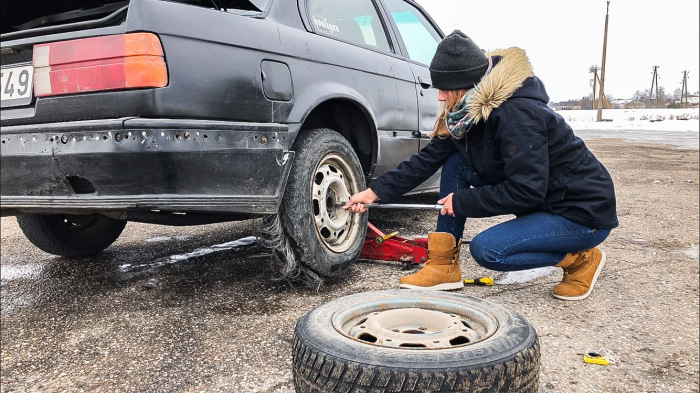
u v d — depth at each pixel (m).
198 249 3.57
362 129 3.08
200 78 2.05
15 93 2.16
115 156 1.90
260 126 2.21
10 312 2.49
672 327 2.22
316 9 2.85
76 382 1.82
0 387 1.80
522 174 2.12
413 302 1.61
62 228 3.24
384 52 3.41
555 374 1.81
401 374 1.20
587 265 2.49
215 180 2.07
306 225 2.42
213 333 2.16
